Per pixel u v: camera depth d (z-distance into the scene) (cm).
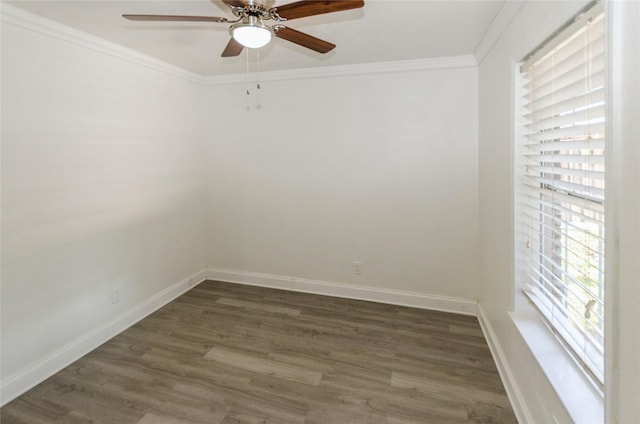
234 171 367
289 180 348
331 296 345
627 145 80
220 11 197
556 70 145
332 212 338
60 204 225
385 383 211
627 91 80
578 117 128
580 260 145
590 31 117
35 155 208
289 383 211
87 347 245
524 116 179
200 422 180
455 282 308
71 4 188
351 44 254
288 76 330
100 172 253
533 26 155
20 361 204
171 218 332
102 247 258
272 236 362
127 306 282
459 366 228
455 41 248
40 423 179
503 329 214
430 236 311
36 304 212
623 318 83
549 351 157
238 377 217
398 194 315
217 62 304
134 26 220
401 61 294
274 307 320
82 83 236
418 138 304
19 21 195
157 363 232
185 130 345
